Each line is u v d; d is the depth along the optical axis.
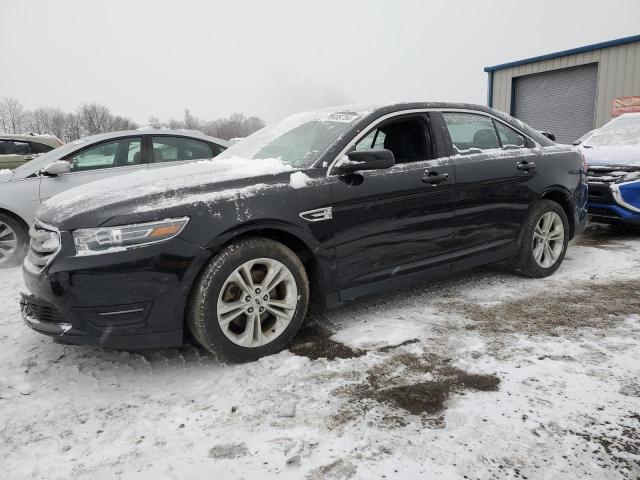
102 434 2.22
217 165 3.37
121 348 2.87
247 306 2.83
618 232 6.23
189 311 2.73
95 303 2.54
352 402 2.38
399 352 2.88
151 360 2.96
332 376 2.64
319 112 3.90
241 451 2.05
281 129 3.86
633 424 2.12
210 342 2.72
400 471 1.88
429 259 3.56
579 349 2.84
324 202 3.03
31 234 2.86
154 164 6.33
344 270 3.16
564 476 1.83
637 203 5.71
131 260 2.53
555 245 4.36
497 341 2.98
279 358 2.88
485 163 3.80
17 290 4.57
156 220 2.59
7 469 2.00
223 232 2.70
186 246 2.62
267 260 2.87
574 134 16.12
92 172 5.93
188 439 2.15
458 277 4.38
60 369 2.88
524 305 3.60
